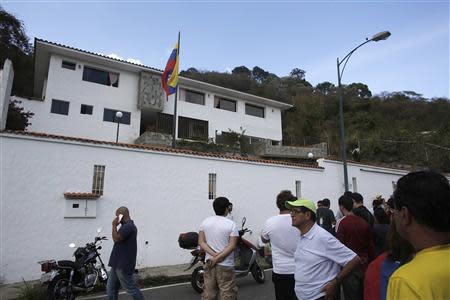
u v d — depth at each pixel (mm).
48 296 5980
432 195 1403
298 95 53094
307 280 3018
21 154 8406
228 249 3930
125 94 24328
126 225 5316
